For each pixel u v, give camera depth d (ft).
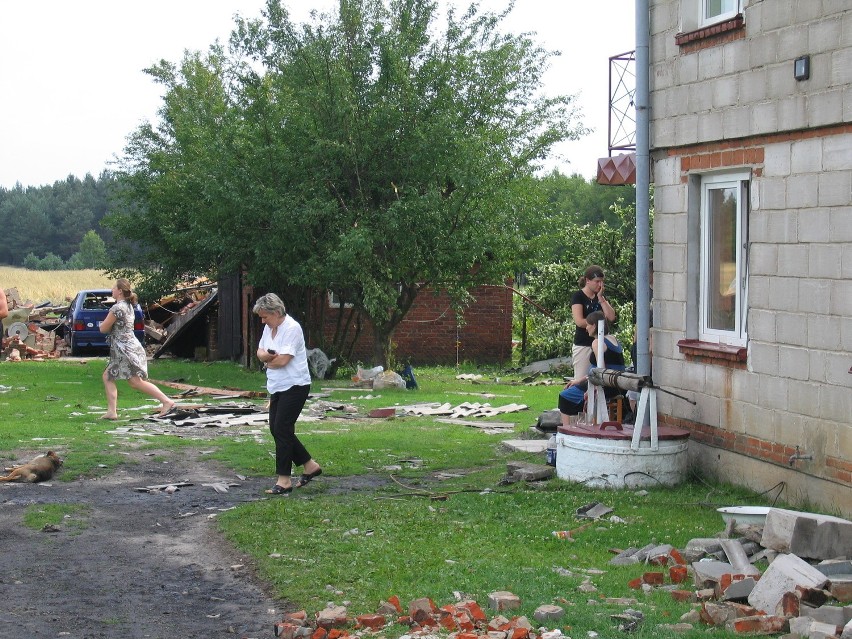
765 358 30.35
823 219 27.94
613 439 32.45
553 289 92.89
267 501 30.89
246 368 90.38
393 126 72.18
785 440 29.50
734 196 32.81
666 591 20.93
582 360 37.32
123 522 28.43
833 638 16.56
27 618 20.04
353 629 18.97
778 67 29.48
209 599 21.50
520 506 30.04
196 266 104.78
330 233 73.41
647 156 35.73
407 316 101.55
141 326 53.36
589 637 17.79
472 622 18.61
